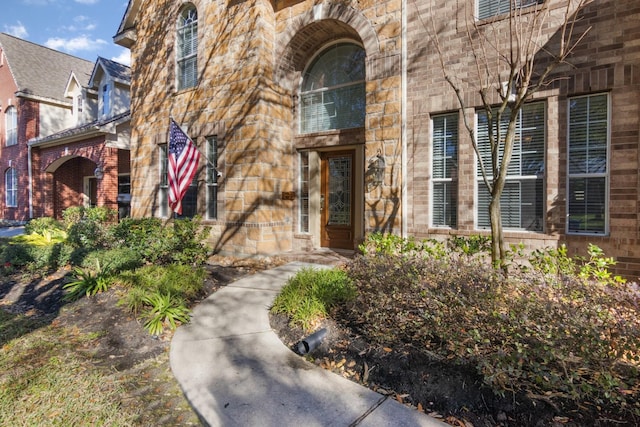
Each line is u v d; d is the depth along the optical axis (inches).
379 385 114.2
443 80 238.7
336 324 150.1
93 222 357.7
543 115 212.5
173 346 144.8
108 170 507.2
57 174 665.6
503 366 100.0
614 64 189.9
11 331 163.3
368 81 269.6
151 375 126.2
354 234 311.0
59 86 748.0
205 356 136.0
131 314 172.9
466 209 232.5
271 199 318.7
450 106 235.8
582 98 201.5
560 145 203.8
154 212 396.5
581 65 197.3
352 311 151.0
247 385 115.4
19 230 570.3
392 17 259.3
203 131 348.8
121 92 604.1
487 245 210.1
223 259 312.3
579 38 179.6
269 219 315.9
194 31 370.6
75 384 117.6
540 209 214.7
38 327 169.3
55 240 342.6
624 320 104.4
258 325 165.9
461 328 114.0
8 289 234.2
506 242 216.8
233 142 324.2
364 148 303.3
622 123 189.2
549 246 205.5
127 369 130.2
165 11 387.2
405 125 253.3
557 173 204.8
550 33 204.4
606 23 191.2
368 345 131.8
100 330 161.9
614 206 191.6
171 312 167.6
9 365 131.1
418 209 249.4
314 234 330.0
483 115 228.8
